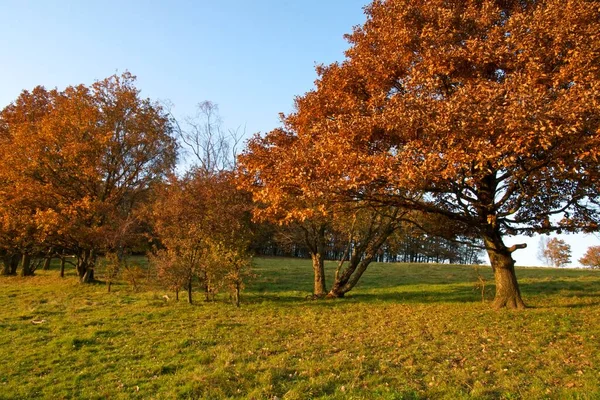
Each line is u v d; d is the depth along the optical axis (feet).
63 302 58.70
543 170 33.01
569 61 30.55
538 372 24.08
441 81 35.96
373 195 37.09
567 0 32.01
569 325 35.22
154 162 98.99
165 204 63.67
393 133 33.63
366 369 25.73
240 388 23.07
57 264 146.10
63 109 86.28
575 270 114.52
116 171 92.22
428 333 35.68
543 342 30.66
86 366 27.81
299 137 45.55
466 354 28.55
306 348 31.14
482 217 42.24
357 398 20.83
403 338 33.99
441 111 29.12
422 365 26.30
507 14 39.40
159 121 99.19
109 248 77.87
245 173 50.70
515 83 29.53
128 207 95.66
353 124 33.68
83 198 78.95
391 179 30.89
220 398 21.72
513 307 44.52
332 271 111.34
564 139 28.84
